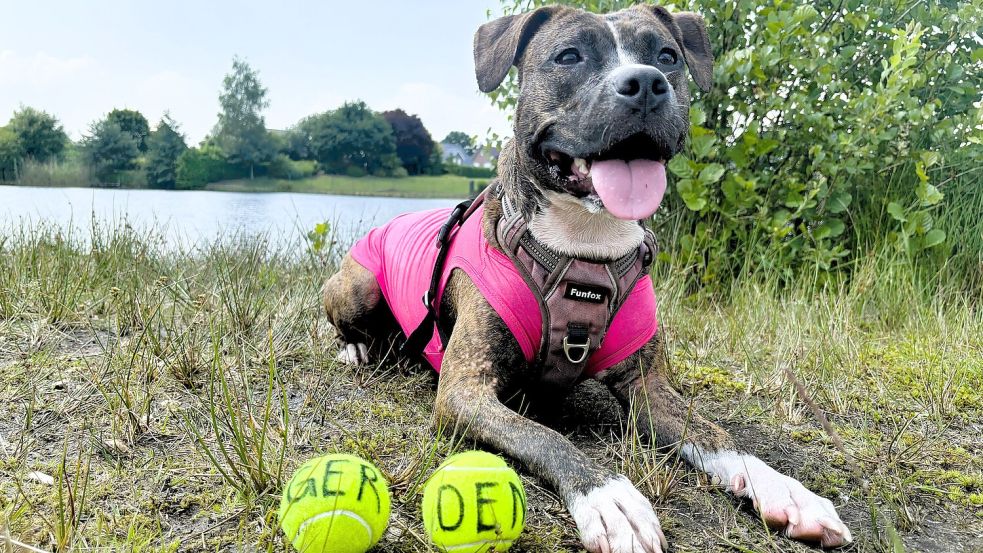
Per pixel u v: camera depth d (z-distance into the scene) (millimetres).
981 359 971
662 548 516
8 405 733
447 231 784
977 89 1391
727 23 1323
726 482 614
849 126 1331
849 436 753
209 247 1510
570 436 735
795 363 921
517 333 680
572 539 534
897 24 1364
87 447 647
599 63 688
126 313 1013
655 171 664
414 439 702
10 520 503
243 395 788
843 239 1413
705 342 1062
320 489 454
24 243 1373
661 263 1380
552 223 676
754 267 1364
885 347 1064
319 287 1251
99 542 493
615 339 710
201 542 509
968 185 1396
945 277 1305
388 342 978
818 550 535
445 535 456
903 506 587
